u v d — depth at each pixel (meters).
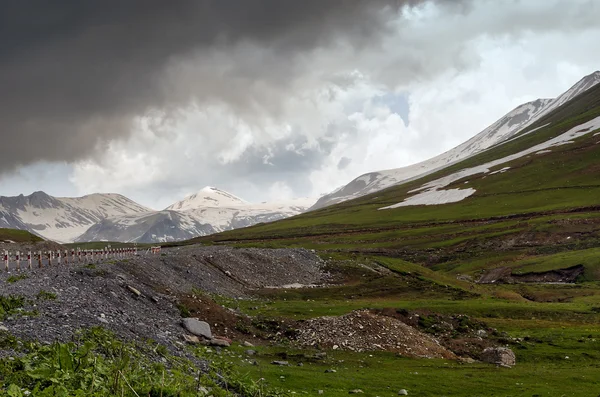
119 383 20.30
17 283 38.75
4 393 17.27
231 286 74.69
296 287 84.12
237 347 42.44
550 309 70.44
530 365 46.09
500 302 76.12
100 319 33.47
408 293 83.75
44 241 88.44
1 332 24.77
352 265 99.06
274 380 33.50
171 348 33.97
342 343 47.16
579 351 50.84
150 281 57.59
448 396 34.44
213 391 25.39
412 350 47.88
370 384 35.44
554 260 118.88
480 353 49.97
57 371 19.83
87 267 52.53
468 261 137.12
